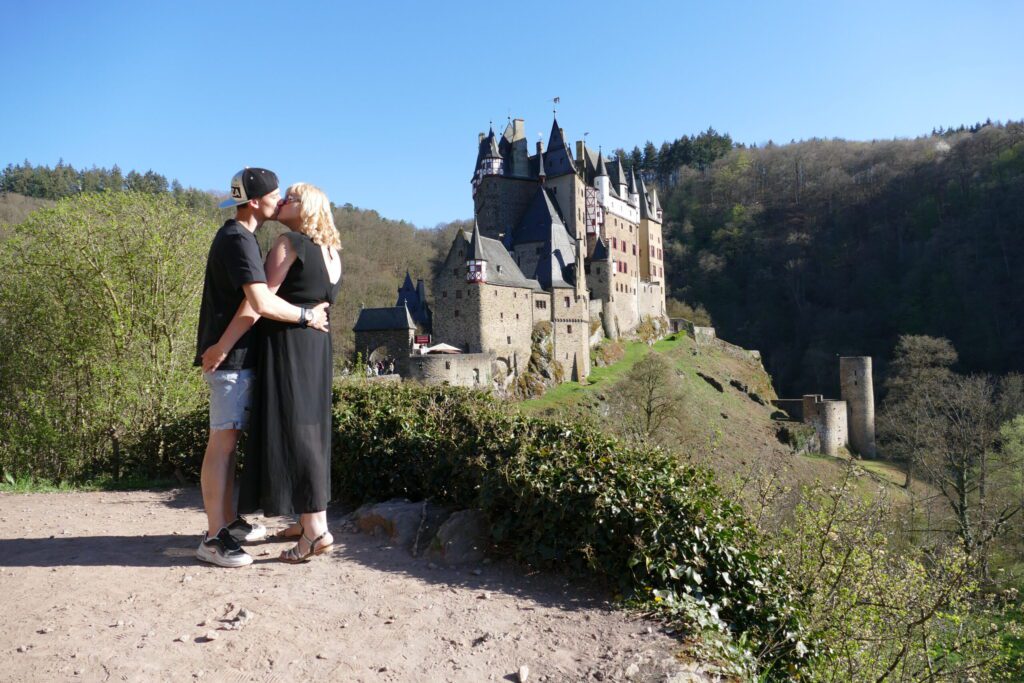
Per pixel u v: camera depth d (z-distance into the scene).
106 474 10.41
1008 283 71.44
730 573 4.84
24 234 12.19
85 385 11.55
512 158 67.88
